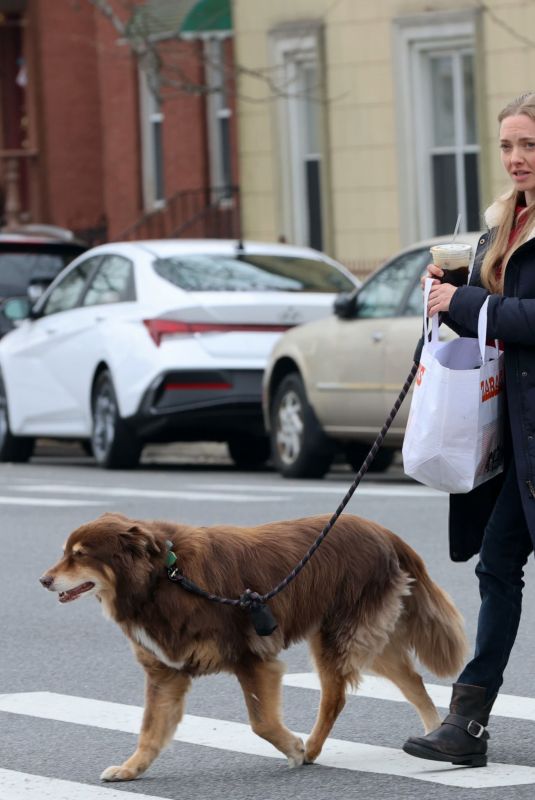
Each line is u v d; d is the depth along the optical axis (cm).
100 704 849
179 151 3061
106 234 3484
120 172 3266
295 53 2638
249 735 786
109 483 1753
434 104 2516
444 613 755
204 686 893
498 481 739
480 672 722
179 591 701
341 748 757
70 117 3581
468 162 2483
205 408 1798
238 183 2878
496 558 727
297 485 1683
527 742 754
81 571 693
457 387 706
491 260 717
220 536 721
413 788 684
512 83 2378
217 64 2808
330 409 1712
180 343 1805
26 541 1344
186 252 1878
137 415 1830
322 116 2616
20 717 825
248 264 1878
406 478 1794
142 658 720
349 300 1692
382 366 1641
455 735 712
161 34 2784
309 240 2708
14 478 1858
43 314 2048
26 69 3600
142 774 716
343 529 743
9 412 2105
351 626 734
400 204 2536
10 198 3597
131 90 3212
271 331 1823
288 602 723
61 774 721
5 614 1078
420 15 2478
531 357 705
